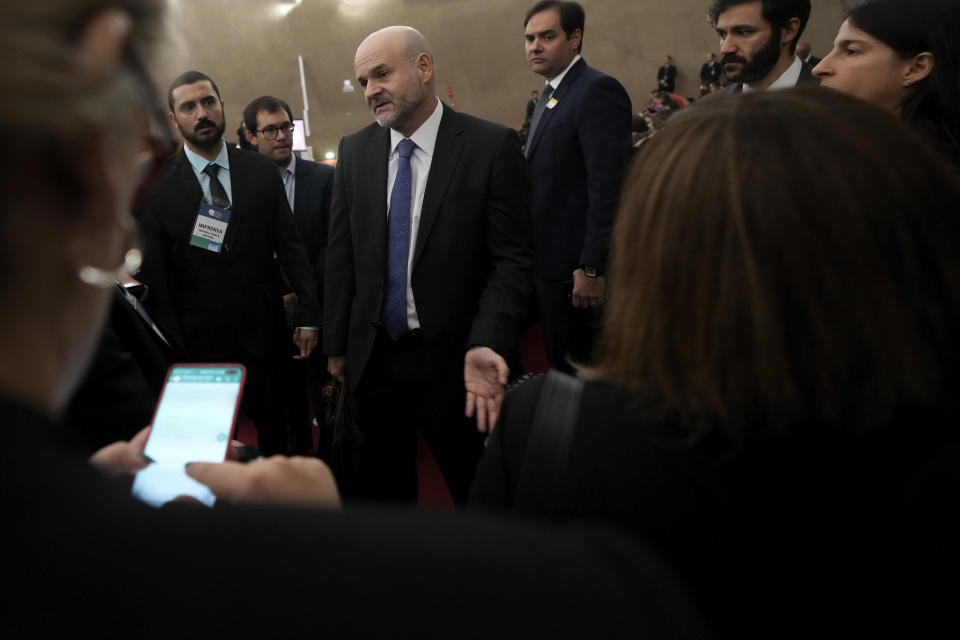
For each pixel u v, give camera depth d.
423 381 2.00
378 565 0.21
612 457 0.57
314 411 3.55
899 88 1.51
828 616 0.50
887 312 0.49
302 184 3.42
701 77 14.40
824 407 0.50
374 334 2.01
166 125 0.27
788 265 0.51
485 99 15.74
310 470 0.59
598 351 0.66
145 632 0.18
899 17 1.48
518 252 1.93
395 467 2.15
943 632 0.48
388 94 1.91
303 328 2.66
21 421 0.21
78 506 0.20
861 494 0.50
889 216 0.50
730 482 0.52
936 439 0.50
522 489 0.61
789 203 0.51
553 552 0.22
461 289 1.95
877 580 0.49
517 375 2.14
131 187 0.26
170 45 0.26
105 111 0.22
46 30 0.21
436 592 0.20
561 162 2.78
